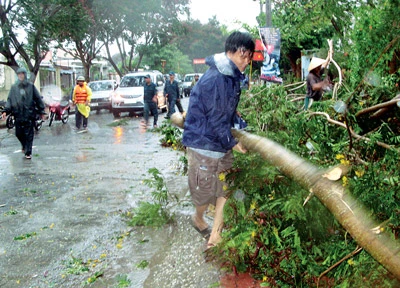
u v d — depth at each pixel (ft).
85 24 72.02
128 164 26.91
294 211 10.10
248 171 11.46
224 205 11.80
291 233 10.21
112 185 21.56
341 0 13.26
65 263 12.95
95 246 14.06
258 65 44.80
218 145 11.70
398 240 8.08
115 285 11.50
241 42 11.06
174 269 12.10
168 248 13.61
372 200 9.27
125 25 105.50
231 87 11.30
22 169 26.16
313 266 9.94
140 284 11.49
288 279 10.27
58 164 27.53
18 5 62.23
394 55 13.98
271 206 10.68
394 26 12.31
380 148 11.10
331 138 12.35
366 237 7.50
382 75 14.16
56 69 119.85
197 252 12.96
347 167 9.22
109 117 68.39
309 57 40.96
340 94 17.56
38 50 71.67
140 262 12.79
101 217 16.80
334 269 9.72
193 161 12.03
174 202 18.12
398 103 10.71
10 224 16.28
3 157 30.76
